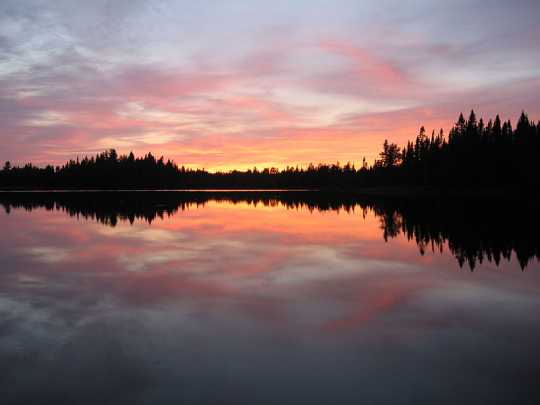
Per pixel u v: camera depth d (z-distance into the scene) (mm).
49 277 10789
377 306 8383
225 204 45219
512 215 27047
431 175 67500
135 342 6434
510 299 8891
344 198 58844
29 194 72312
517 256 13484
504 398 4887
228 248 15461
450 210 32188
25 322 7301
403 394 4965
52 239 17656
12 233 19531
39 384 5137
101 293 9250
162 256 13812
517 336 6762
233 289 9641
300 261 13000
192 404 4734
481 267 12000
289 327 7148
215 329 7012
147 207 38594
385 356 5992
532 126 57250
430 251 14648
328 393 4977
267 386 5129
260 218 27844
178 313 7855
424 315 7820
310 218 27797
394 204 41656
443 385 5184
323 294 9234
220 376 5367
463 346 6355
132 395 4906
